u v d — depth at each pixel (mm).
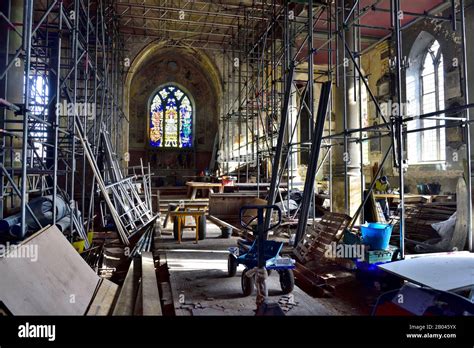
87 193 10859
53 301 3443
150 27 19734
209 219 11289
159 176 23719
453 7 6227
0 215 6586
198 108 24703
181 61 24359
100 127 10578
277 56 15922
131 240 8805
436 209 8438
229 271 5480
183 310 4078
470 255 4898
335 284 5180
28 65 4898
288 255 6906
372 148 16891
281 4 14195
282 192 13469
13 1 7449
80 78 12602
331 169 9734
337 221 6301
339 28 8523
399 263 4129
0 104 4609
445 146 13172
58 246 4320
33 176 9055
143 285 4824
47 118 8703
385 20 12531
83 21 11211
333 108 17422
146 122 24000
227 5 17375
